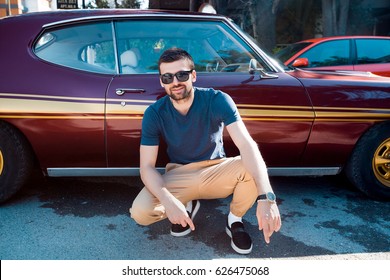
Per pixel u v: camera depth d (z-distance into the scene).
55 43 2.60
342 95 2.62
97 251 2.11
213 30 2.76
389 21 11.52
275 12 8.01
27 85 2.48
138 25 2.70
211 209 2.68
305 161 2.71
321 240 2.26
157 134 2.07
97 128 2.50
